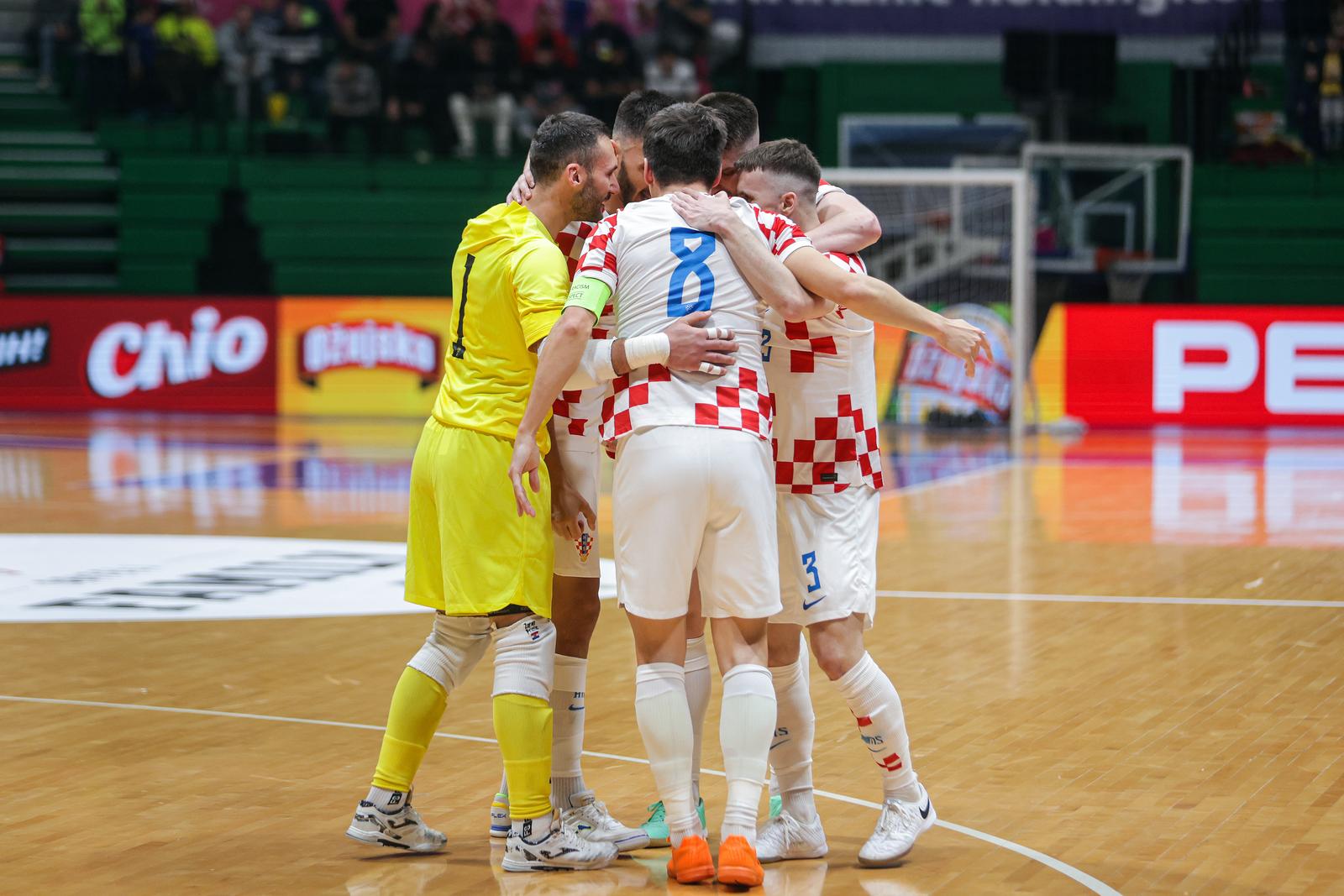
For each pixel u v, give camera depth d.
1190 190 37.38
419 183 38.97
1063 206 36.91
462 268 7.77
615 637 13.08
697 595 7.85
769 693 7.18
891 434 34.69
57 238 39.38
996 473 26.91
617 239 7.39
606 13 39.19
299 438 32.62
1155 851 7.47
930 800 7.77
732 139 8.27
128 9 39.94
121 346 37.22
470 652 7.82
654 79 38.97
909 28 40.91
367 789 8.68
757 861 7.12
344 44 38.94
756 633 7.33
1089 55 36.69
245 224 39.41
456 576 7.48
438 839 7.68
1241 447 31.77
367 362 36.81
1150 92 38.41
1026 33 36.72
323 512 21.42
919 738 9.71
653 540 7.15
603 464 28.64
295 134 39.50
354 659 12.27
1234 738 9.66
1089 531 19.73
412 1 41.91
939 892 6.96
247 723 10.22
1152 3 40.09
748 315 7.32
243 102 39.50
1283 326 34.94
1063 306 35.53
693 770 7.89
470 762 9.29
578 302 7.20
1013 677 11.47
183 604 14.68
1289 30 38.59
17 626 13.57
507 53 39.47
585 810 7.87
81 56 40.00
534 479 7.51
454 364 7.76
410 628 13.55
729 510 7.14
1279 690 10.99
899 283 35.28
